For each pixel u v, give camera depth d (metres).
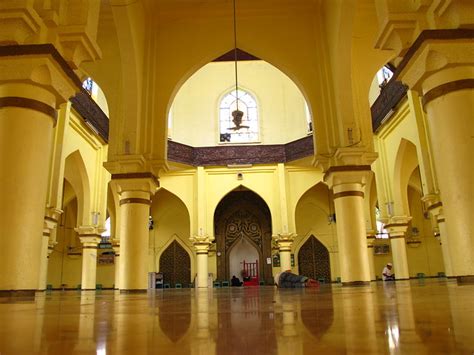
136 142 9.42
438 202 12.27
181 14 10.65
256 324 1.42
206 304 3.29
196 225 19.58
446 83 4.59
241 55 16.75
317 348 0.84
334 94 9.91
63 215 22.50
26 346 0.99
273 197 19.83
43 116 4.82
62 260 22.16
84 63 10.73
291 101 22.67
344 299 3.35
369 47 10.54
